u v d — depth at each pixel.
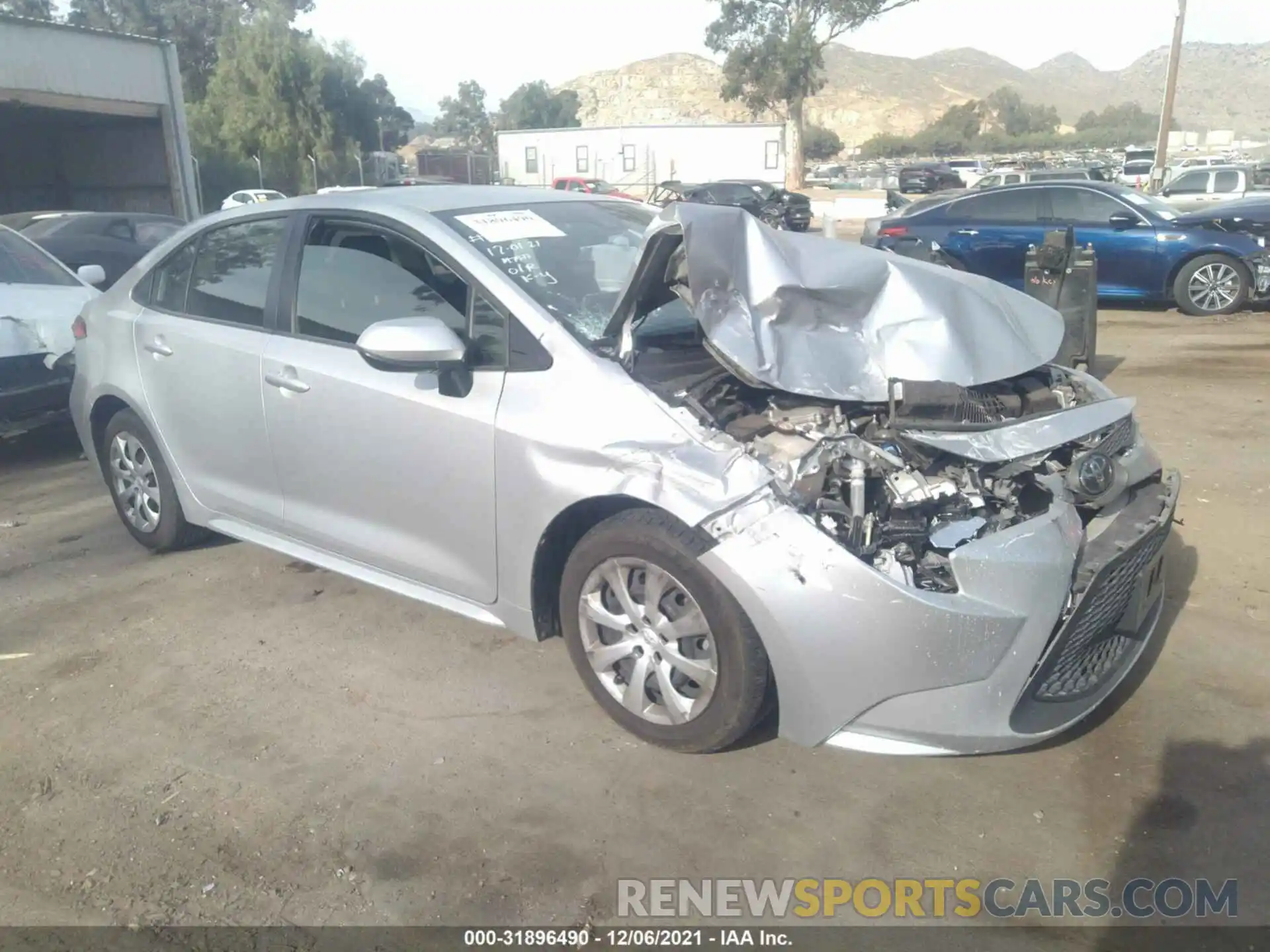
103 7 61.09
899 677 2.89
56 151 28.75
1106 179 30.80
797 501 2.98
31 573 4.98
